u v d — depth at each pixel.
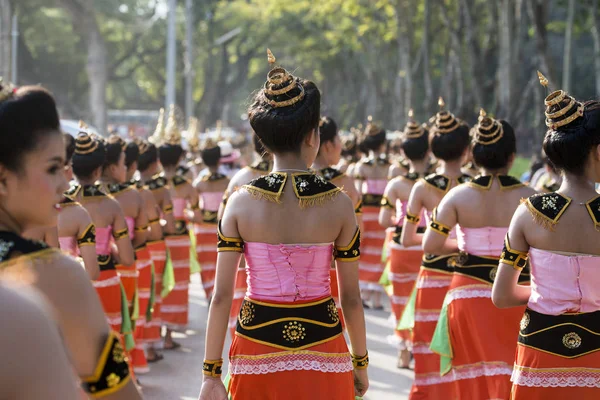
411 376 9.38
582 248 4.51
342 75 73.62
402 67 40.62
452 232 7.70
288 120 4.29
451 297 6.18
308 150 4.41
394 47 50.47
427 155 9.59
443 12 34.97
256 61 76.81
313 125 4.37
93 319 2.67
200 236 12.37
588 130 4.44
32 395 1.94
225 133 24.84
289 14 59.62
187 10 47.03
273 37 63.28
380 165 13.33
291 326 4.23
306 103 4.33
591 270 4.50
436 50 46.47
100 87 52.12
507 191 6.10
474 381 6.08
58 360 1.99
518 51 30.16
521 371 4.67
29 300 1.99
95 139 7.11
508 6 29.55
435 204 7.58
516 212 4.73
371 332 11.62
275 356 4.23
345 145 16.61
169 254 10.35
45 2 60.00
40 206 2.68
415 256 9.49
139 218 8.45
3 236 2.65
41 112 2.65
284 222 4.26
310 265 4.27
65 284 2.63
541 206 4.61
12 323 1.93
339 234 4.35
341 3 43.81
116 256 7.33
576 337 4.52
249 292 4.36
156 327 10.05
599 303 4.54
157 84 76.56
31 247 2.65
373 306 13.40
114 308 7.06
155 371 9.52
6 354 1.92
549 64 26.48
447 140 7.52
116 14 63.72
